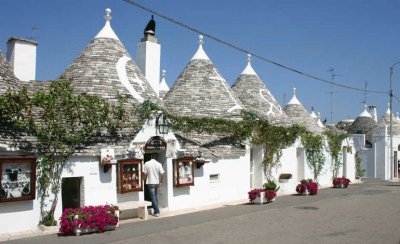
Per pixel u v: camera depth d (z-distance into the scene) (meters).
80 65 13.90
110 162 10.97
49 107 10.35
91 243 8.54
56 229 9.70
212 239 9.03
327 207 14.08
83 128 10.91
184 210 13.20
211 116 17.69
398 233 9.83
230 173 15.65
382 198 16.88
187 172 13.48
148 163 11.98
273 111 21.42
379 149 30.34
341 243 8.78
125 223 10.97
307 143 21.53
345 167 26.39
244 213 12.65
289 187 18.98
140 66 17.31
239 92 22.20
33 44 14.92
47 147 10.12
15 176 9.39
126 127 12.16
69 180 12.30
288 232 9.83
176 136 14.53
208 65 19.52
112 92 13.12
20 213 9.55
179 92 18.80
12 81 11.53
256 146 17.94
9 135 9.70
